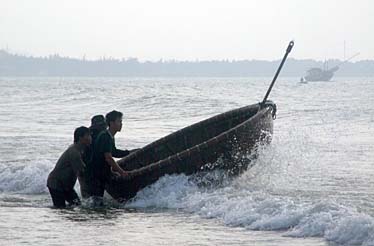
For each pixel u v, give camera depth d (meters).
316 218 25.72
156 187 33.03
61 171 32.69
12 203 33.66
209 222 27.95
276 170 37.94
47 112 109.12
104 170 33.22
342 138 61.19
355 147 53.62
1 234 26.17
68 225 27.88
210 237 25.19
